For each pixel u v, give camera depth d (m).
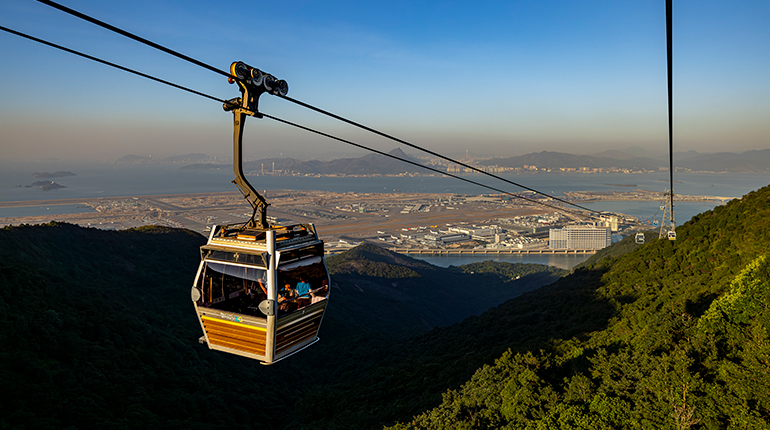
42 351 51.06
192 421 50.94
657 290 61.31
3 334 48.44
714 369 26.94
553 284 111.88
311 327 11.52
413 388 55.75
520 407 30.80
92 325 60.88
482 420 33.50
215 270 10.96
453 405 37.56
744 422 21.81
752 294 31.55
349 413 55.16
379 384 61.81
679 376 26.06
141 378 55.06
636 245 159.75
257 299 10.84
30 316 54.16
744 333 29.95
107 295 74.88
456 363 58.59
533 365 37.00
